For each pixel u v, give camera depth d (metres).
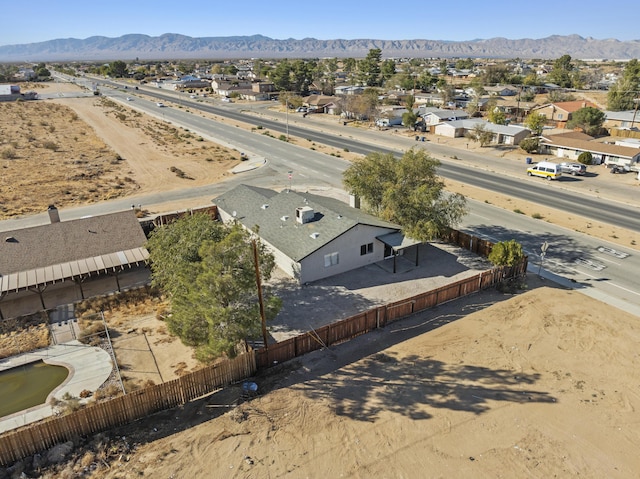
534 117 85.25
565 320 27.84
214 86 178.50
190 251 26.31
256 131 97.19
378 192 37.94
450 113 98.62
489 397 21.39
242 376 22.59
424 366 23.66
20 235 32.88
